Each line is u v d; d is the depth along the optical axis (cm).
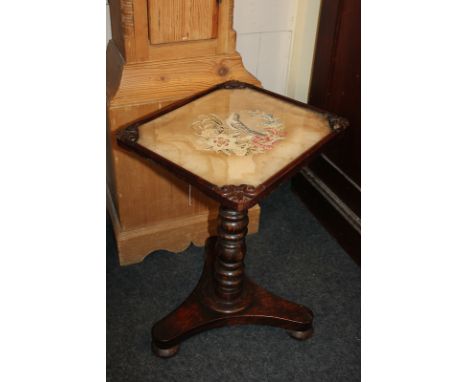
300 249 169
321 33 165
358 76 152
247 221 123
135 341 136
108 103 131
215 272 133
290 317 134
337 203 172
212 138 114
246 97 133
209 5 130
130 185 145
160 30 128
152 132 115
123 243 153
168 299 149
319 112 126
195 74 137
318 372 130
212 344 137
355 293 154
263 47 177
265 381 128
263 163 106
